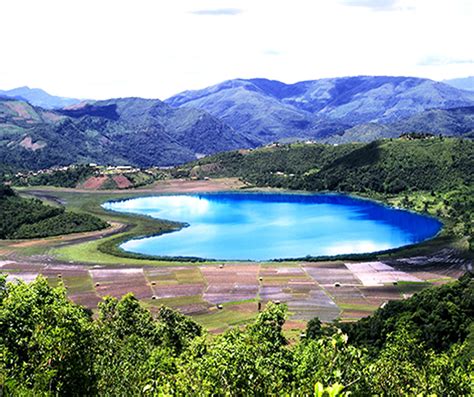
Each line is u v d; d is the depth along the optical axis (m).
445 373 44.19
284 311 58.81
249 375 35.91
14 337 41.53
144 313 88.25
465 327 95.06
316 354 40.94
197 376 36.19
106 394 39.50
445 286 118.31
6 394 32.22
